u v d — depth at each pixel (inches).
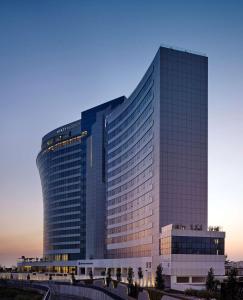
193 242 5032.0
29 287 7308.1
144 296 3449.8
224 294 2960.1
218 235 5132.9
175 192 5777.6
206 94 6092.5
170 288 4441.4
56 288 6127.0
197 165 5915.4
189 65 6058.1
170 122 5871.1
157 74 5999.0
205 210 5871.1
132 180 7012.8
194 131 5964.6
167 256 5088.6
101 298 4468.5
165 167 5782.5
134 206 6840.6
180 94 5964.6
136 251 6604.3
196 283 4682.6
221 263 5068.9
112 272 7509.8
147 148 6318.9
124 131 7578.7
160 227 5625.0
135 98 7032.5
